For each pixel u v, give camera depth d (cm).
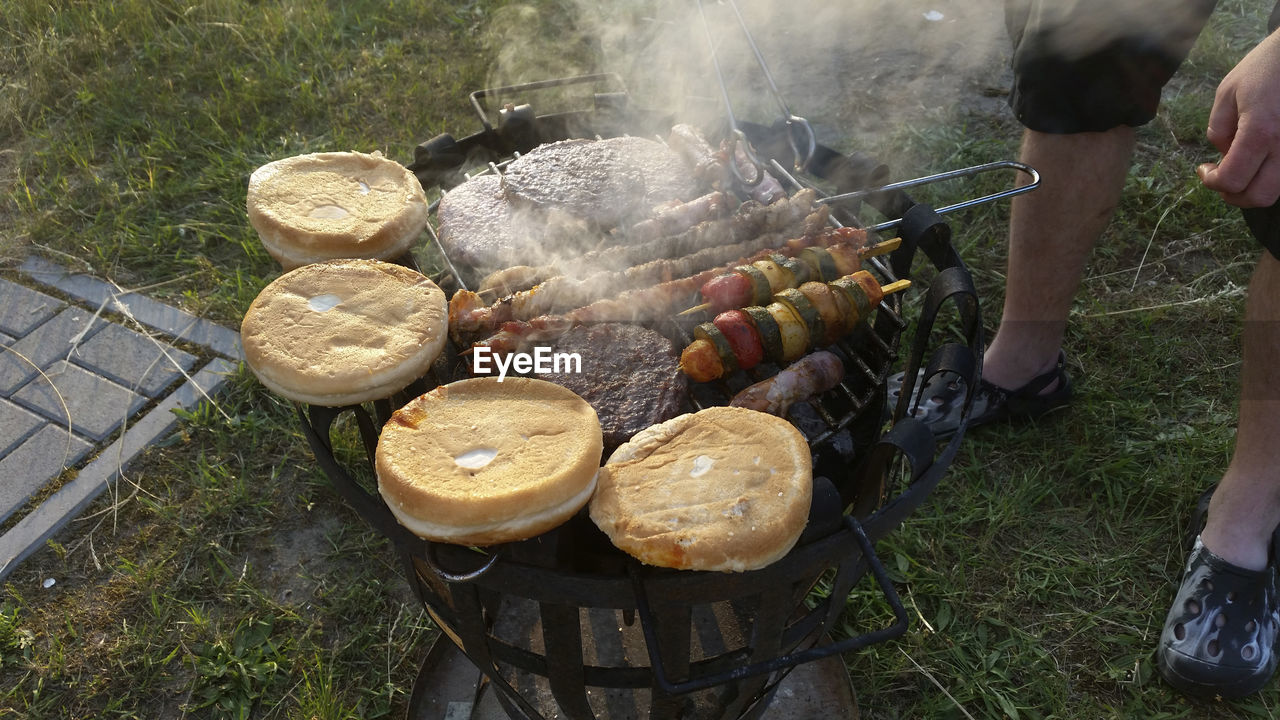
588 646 210
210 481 253
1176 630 213
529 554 136
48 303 307
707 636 202
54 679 213
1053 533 246
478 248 193
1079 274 246
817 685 211
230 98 391
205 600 229
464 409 145
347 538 244
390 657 217
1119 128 223
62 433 265
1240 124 166
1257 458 206
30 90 396
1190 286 316
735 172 213
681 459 140
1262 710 207
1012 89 229
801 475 134
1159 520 248
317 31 437
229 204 342
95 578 234
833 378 164
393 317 156
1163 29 202
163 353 290
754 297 174
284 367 146
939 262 179
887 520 141
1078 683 214
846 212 209
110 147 378
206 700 210
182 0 450
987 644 222
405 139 377
